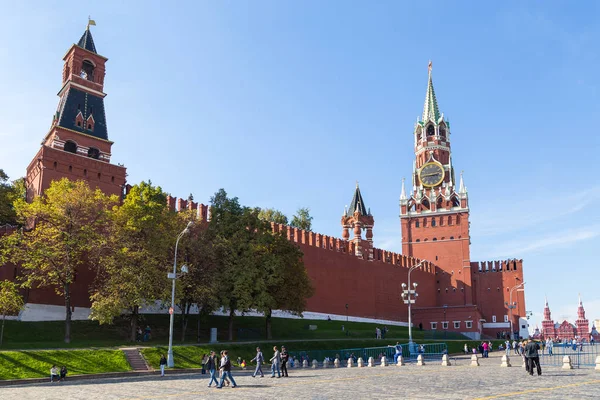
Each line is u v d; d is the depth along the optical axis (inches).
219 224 2397.9
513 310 4301.2
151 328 2319.1
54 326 2121.1
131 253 2000.5
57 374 1455.5
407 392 914.7
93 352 1672.0
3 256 2012.8
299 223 4598.9
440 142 4763.8
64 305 2237.9
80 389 1164.5
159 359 1738.4
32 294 2150.6
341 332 2844.5
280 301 2466.8
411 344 2265.0
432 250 4473.4
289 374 1473.9
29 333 2006.6
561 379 1059.3
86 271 2305.6
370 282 3735.2
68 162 2429.9
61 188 2110.0
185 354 1838.1
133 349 1766.7
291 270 2527.1
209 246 2266.2
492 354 2615.7
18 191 2716.5
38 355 1567.4
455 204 4579.2
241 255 2335.1
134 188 2170.3
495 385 983.0
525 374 1213.1
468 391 896.3
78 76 2689.5
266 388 1075.9
